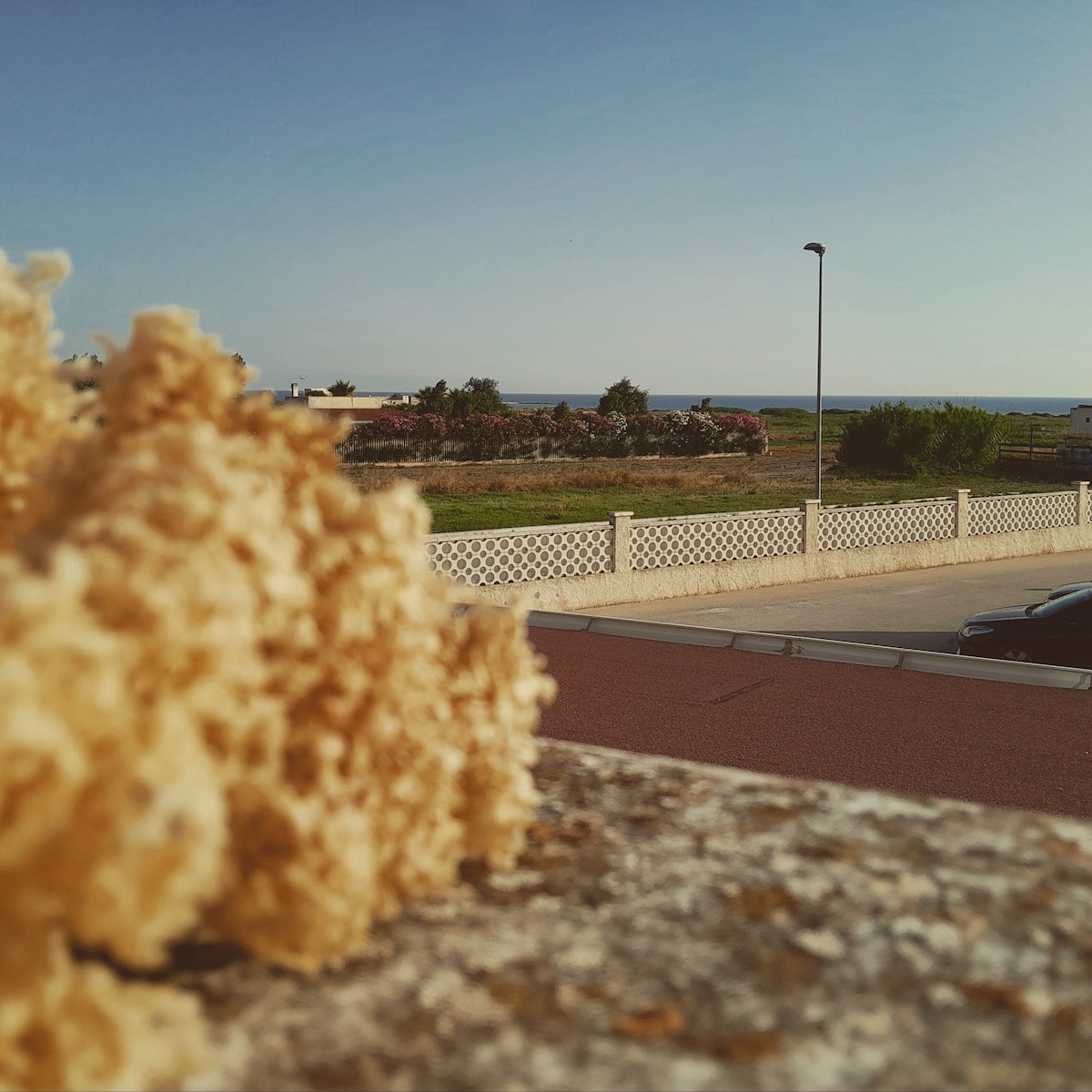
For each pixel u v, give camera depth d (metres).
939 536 19.94
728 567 16.39
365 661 1.33
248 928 1.18
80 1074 0.91
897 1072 1.06
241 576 1.13
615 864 1.57
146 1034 0.97
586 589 14.65
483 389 83.12
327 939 1.18
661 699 8.51
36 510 1.38
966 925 1.36
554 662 9.97
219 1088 1.00
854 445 42.84
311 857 1.16
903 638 12.89
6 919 0.88
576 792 1.92
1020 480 38.06
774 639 10.58
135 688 0.99
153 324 1.48
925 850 1.62
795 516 17.55
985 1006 1.17
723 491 35.03
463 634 1.58
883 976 1.24
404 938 1.33
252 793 1.14
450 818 1.52
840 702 8.41
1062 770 6.67
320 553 1.28
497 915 1.40
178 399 1.48
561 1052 1.08
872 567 18.48
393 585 1.36
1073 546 22.34
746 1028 1.13
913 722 7.82
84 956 1.24
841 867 1.55
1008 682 9.14
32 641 0.88
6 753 0.82
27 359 1.63
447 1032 1.12
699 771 2.07
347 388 75.44
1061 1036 1.12
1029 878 1.51
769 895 1.45
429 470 44.03
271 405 1.59
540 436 49.56
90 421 1.70
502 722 1.55
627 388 72.06
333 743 1.25
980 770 6.67
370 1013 1.15
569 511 28.70
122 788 0.89
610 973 1.25
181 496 1.13
